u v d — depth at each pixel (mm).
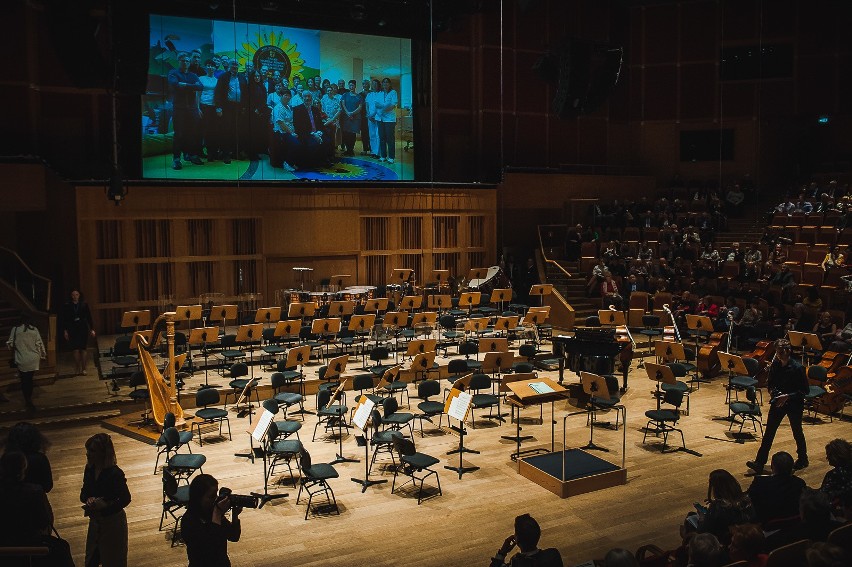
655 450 11734
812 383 13555
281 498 9875
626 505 9672
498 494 10031
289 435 12422
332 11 18453
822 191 23875
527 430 12727
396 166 23094
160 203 19172
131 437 12445
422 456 10008
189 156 20328
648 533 8836
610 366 14039
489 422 13164
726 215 25219
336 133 22047
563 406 14219
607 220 24078
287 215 20750
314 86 21609
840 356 14047
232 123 20672
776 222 23000
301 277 21188
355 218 21625
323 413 11781
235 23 20297
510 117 25562
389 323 15766
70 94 19969
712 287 20141
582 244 22844
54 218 18719
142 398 13141
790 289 18672
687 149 28094
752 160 27250
